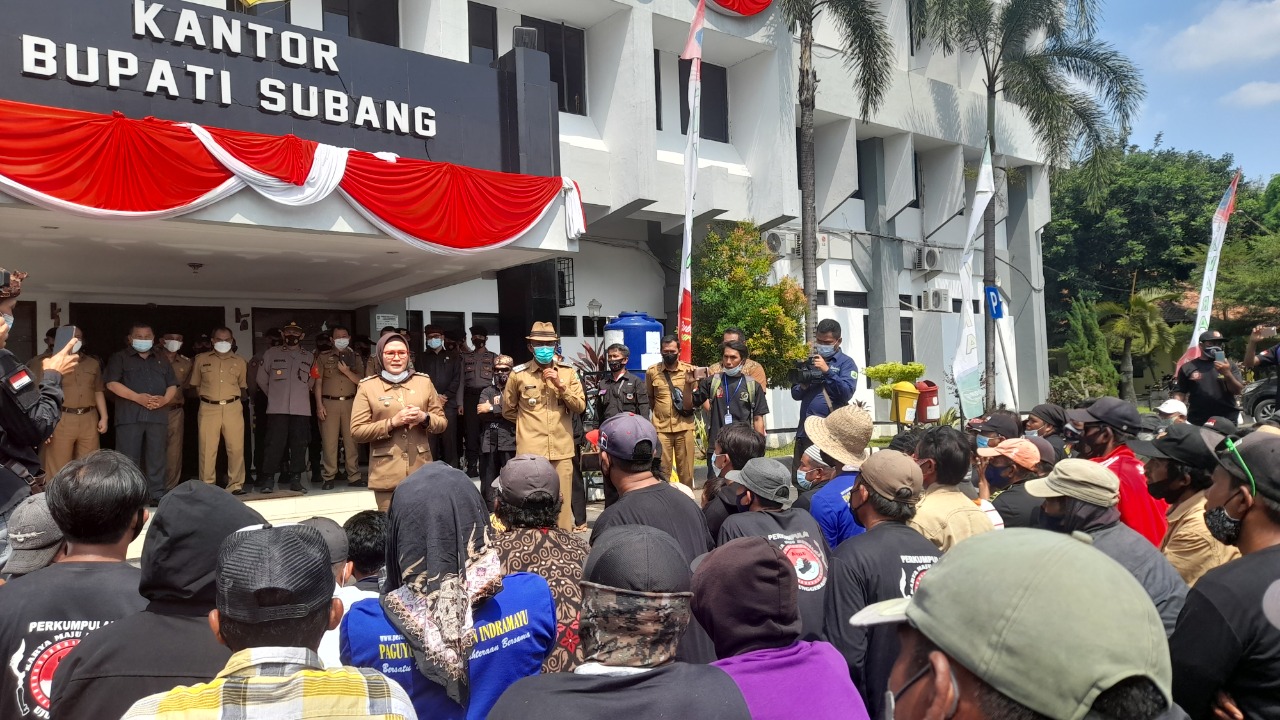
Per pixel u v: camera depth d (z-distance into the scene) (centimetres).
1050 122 1917
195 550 201
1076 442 570
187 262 1000
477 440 1188
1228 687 221
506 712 175
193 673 191
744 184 1678
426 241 885
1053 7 1880
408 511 243
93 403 915
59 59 761
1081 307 3095
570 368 812
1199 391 972
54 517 234
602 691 177
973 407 1444
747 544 214
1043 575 104
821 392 805
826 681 197
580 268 1667
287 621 167
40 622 219
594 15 1498
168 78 814
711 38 1622
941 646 108
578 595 287
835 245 1972
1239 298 2973
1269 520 247
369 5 1273
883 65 1658
